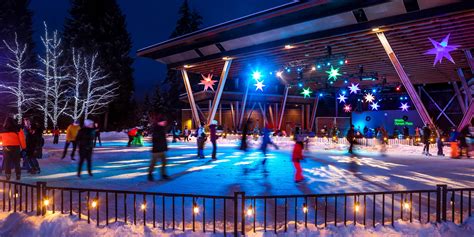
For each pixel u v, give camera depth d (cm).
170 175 1134
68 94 4647
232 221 584
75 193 834
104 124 5312
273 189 882
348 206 700
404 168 1392
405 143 2711
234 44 2900
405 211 667
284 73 3834
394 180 1052
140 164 1471
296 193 829
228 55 3050
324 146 2784
